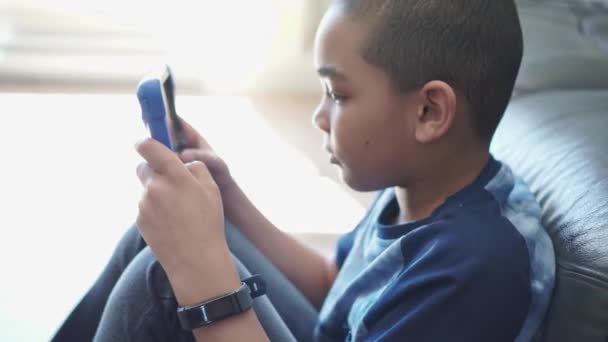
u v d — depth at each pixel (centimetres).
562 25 124
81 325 70
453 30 54
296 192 148
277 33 194
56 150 163
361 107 57
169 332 57
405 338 52
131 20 199
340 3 58
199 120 182
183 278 55
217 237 56
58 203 143
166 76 60
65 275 123
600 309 51
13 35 198
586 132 71
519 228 56
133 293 58
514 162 78
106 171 156
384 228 62
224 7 191
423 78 55
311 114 192
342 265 77
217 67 200
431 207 61
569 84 101
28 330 110
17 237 132
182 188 55
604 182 59
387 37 55
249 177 153
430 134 56
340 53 57
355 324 59
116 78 201
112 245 131
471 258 52
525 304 53
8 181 150
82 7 196
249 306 55
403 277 54
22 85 198
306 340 72
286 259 83
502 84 58
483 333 51
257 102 198
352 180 61
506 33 56
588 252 54
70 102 189
